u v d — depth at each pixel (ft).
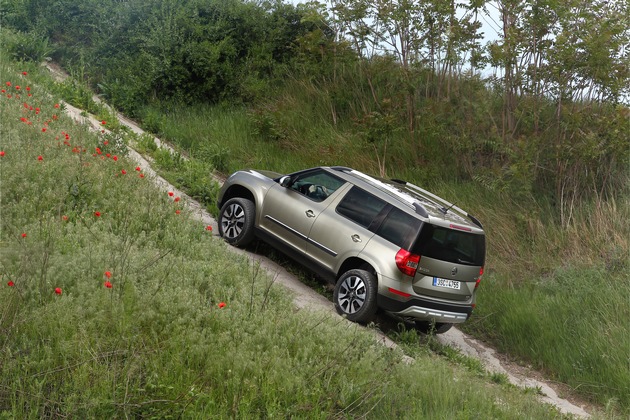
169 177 41.16
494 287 35.78
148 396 14.85
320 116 54.65
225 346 18.01
